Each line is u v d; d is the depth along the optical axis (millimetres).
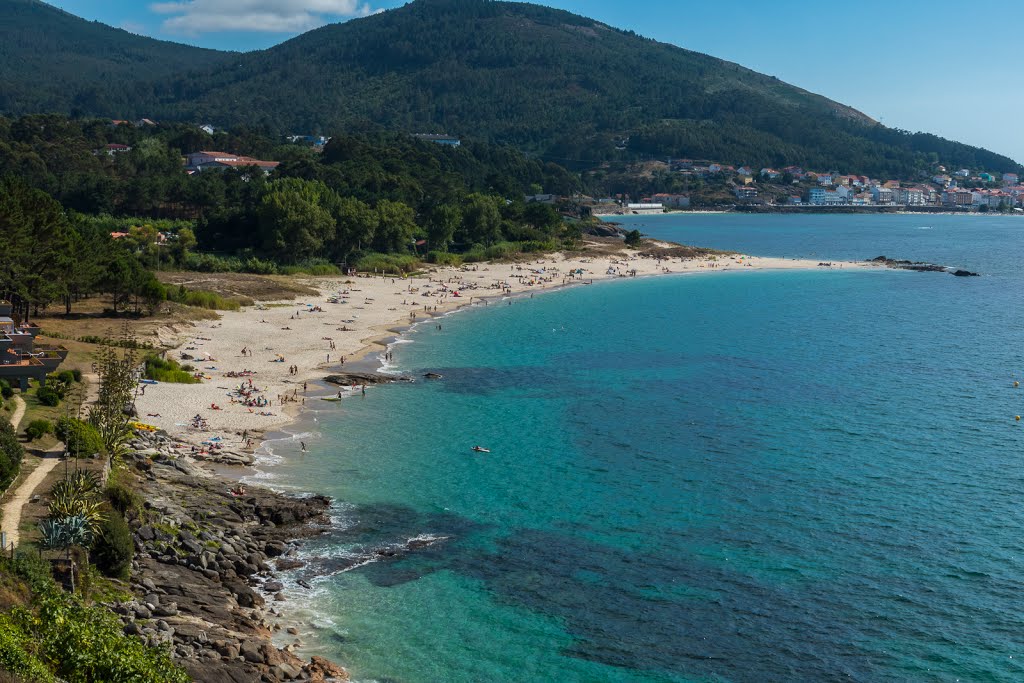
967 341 162375
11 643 43938
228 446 95188
